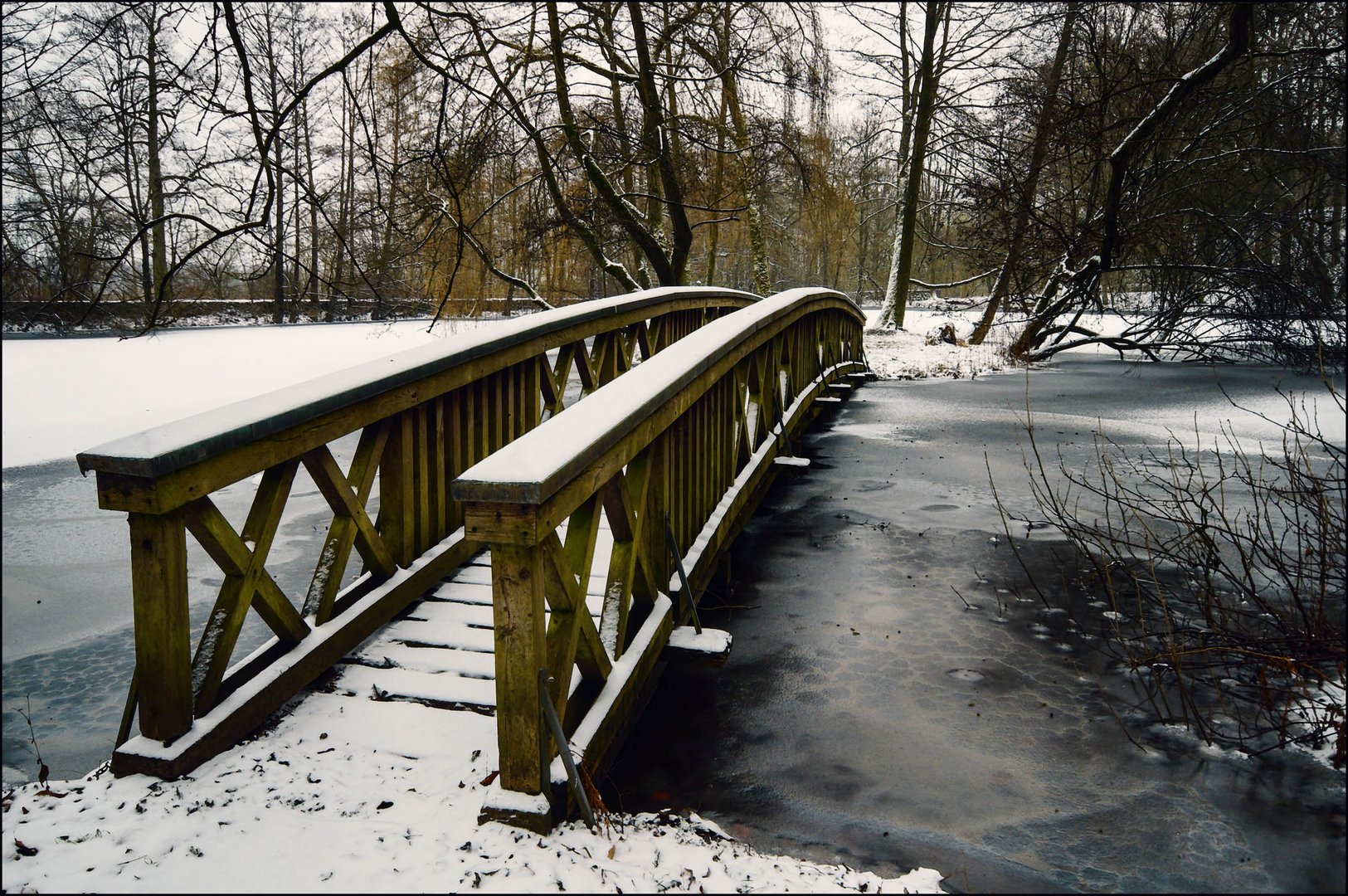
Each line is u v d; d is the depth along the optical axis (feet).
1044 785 9.66
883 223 159.12
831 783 9.78
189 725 9.00
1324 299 44.78
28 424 34.91
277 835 7.61
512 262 52.80
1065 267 53.62
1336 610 13.67
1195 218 50.62
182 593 8.85
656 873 7.37
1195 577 13.23
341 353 60.70
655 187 51.93
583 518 9.58
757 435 21.86
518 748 8.02
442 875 7.05
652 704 11.80
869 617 14.79
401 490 13.42
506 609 7.89
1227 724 10.89
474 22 18.04
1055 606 15.10
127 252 13.75
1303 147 41.16
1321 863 8.20
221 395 41.83
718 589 16.20
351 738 9.53
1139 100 43.68
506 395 17.20
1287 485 22.41
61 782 8.59
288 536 20.40
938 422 34.30
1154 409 36.24
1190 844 8.54
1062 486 23.50
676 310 29.78
